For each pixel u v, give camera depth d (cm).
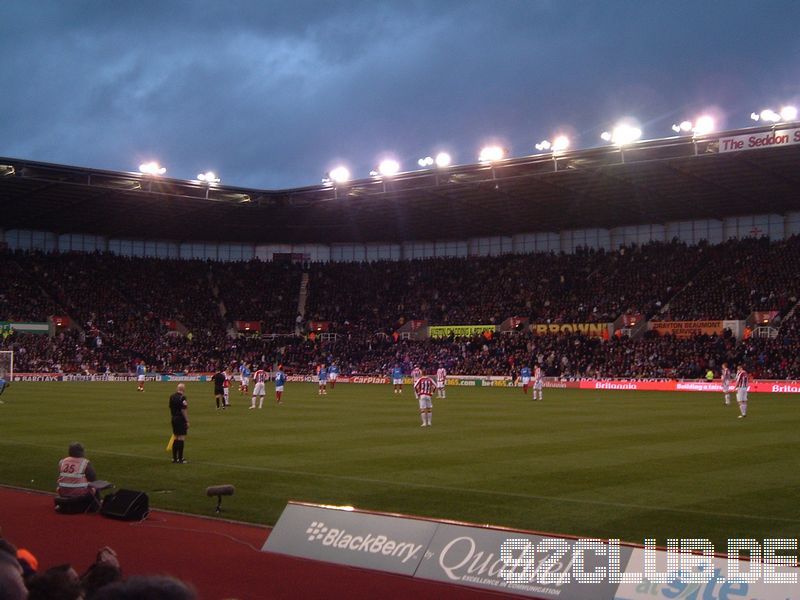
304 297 9169
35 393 5544
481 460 2352
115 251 9238
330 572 1246
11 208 7581
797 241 7331
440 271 9012
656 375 6594
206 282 9156
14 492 1917
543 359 7231
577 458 2388
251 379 7881
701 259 7681
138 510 1608
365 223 8575
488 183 6694
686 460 2336
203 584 1179
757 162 5841
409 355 7881
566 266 8406
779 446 2658
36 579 487
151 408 4253
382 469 2194
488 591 1154
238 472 2156
